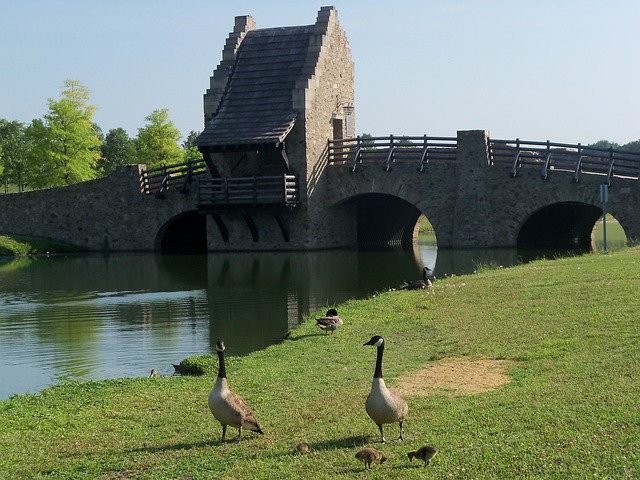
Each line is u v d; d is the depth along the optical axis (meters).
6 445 12.77
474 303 22.83
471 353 17.20
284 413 13.72
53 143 71.06
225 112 50.19
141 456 11.94
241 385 15.94
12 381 19.17
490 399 13.29
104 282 38.41
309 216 50.00
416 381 15.41
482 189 47.59
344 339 20.16
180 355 21.58
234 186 49.75
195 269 42.84
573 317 19.12
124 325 26.42
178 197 54.66
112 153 130.12
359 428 12.41
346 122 54.78
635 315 18.41
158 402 15.16
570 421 11.48
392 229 58.31
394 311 23.16
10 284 38.22
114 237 56.56
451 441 11.21
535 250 46.88
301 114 49.28
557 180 45.72
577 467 9.88
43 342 23.89
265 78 51.09
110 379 17.78
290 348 19.58
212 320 26.77
